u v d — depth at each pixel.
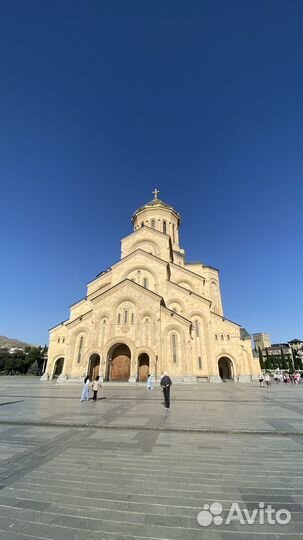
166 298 39.16
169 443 8.11
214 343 39.44
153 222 50.84
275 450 7.46
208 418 11.49
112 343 33.28
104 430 9.68
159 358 31.81
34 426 10.33
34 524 4.09
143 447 7.73
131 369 31.72
